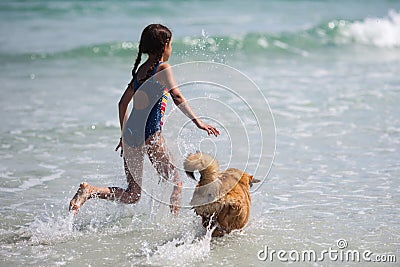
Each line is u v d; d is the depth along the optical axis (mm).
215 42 25953
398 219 8102
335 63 23094
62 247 7340
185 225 8109
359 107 14992
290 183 9703
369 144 11867
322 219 8148
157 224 8172
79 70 21594
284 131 12867
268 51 25750
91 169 10531
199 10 40000
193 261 6891
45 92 17531
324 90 17172
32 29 30156
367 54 25766
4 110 15117
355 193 9180
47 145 12102
